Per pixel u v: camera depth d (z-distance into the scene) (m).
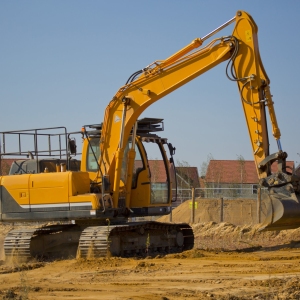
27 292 9.41
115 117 16.08
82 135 16.72
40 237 16.23
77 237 16.25
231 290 9.82
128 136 15.97
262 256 14.47
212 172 53.22
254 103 14.43
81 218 15.23
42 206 15.66
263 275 11.44
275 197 13.98
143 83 15.76
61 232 16.47
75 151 16.27
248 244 19.27
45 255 16.28
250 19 14.61
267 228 13.98
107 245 14.47
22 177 15.99
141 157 16.52
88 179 15.81
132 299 9.26
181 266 12.97
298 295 9.02
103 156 16.02
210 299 9.04
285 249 16.52
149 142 16.92
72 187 15.32
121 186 16.11
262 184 14.16
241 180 48.34
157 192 16.88
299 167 14.88
